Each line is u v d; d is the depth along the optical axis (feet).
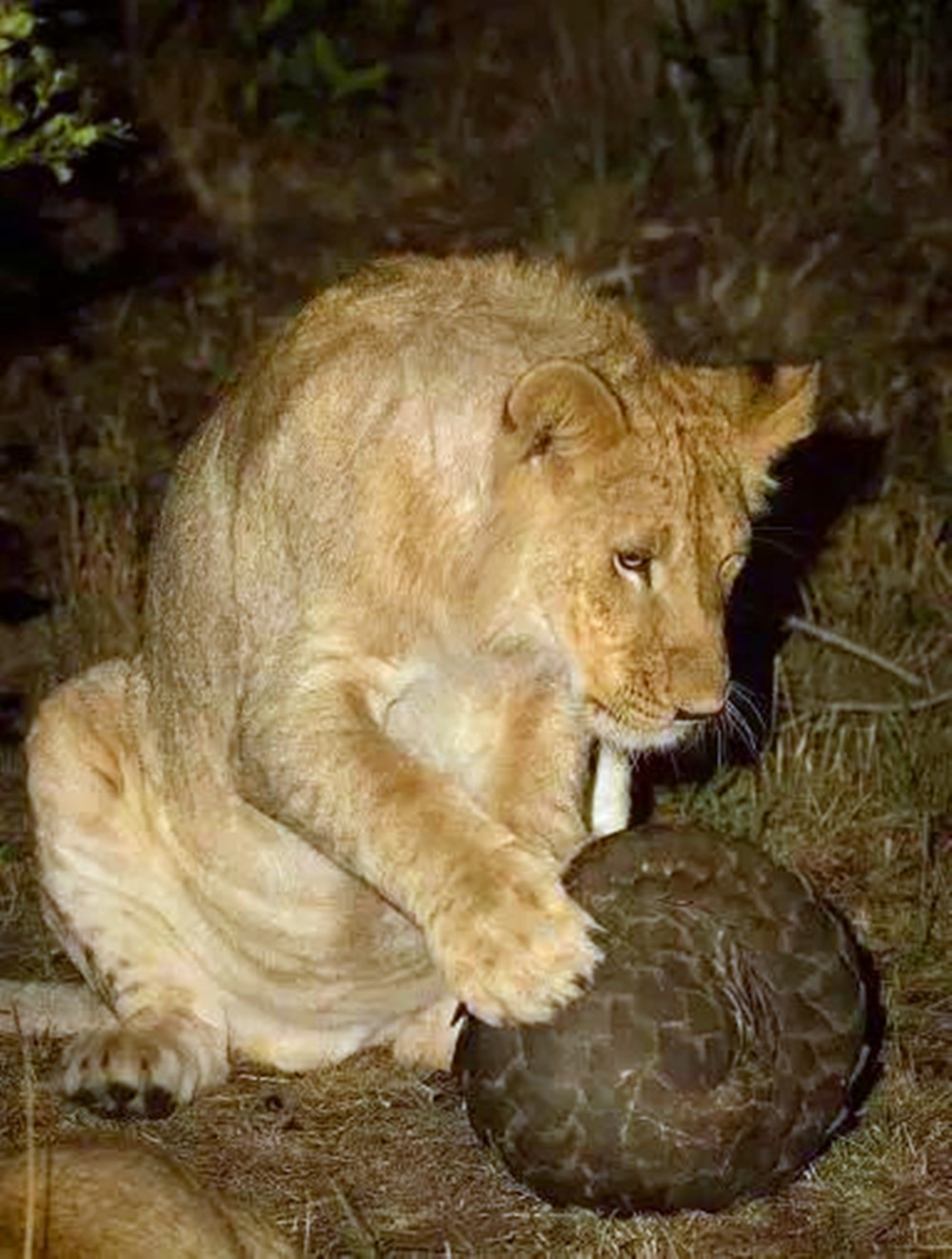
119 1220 21.25
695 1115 25.32
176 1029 29.66
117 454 46.42
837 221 52.90
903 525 43.98
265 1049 30.50
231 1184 27.55
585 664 26.73
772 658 40.96
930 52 57.62
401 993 30.07
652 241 53.47
